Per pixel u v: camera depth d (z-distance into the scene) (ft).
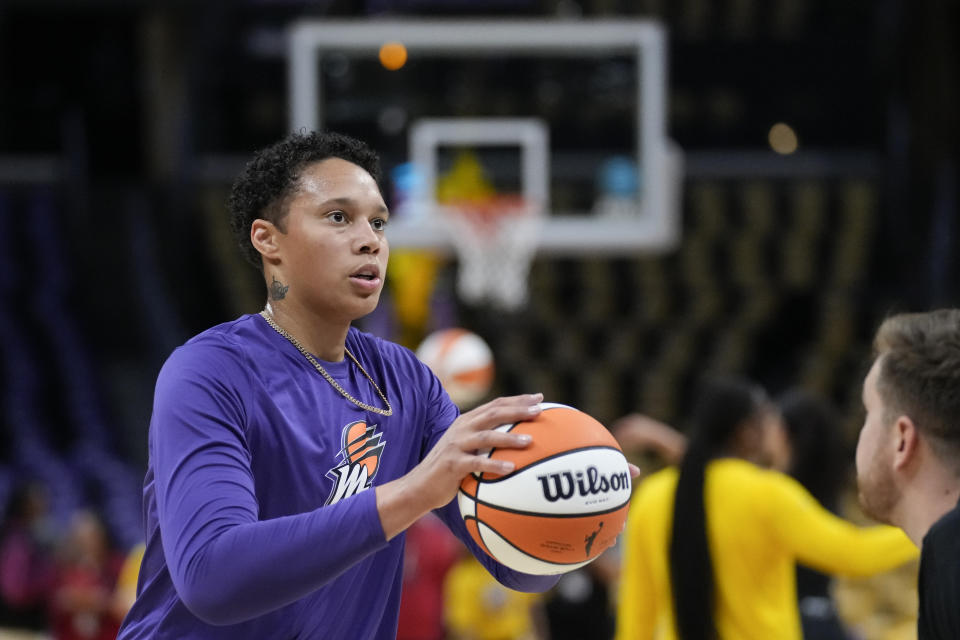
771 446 44.42
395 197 102.01
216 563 18.61
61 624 74.02
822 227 163.94
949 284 145.18
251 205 22.76
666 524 38.01
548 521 20.93
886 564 35.73
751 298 158.30
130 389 138.41
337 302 21.97
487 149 105.40
